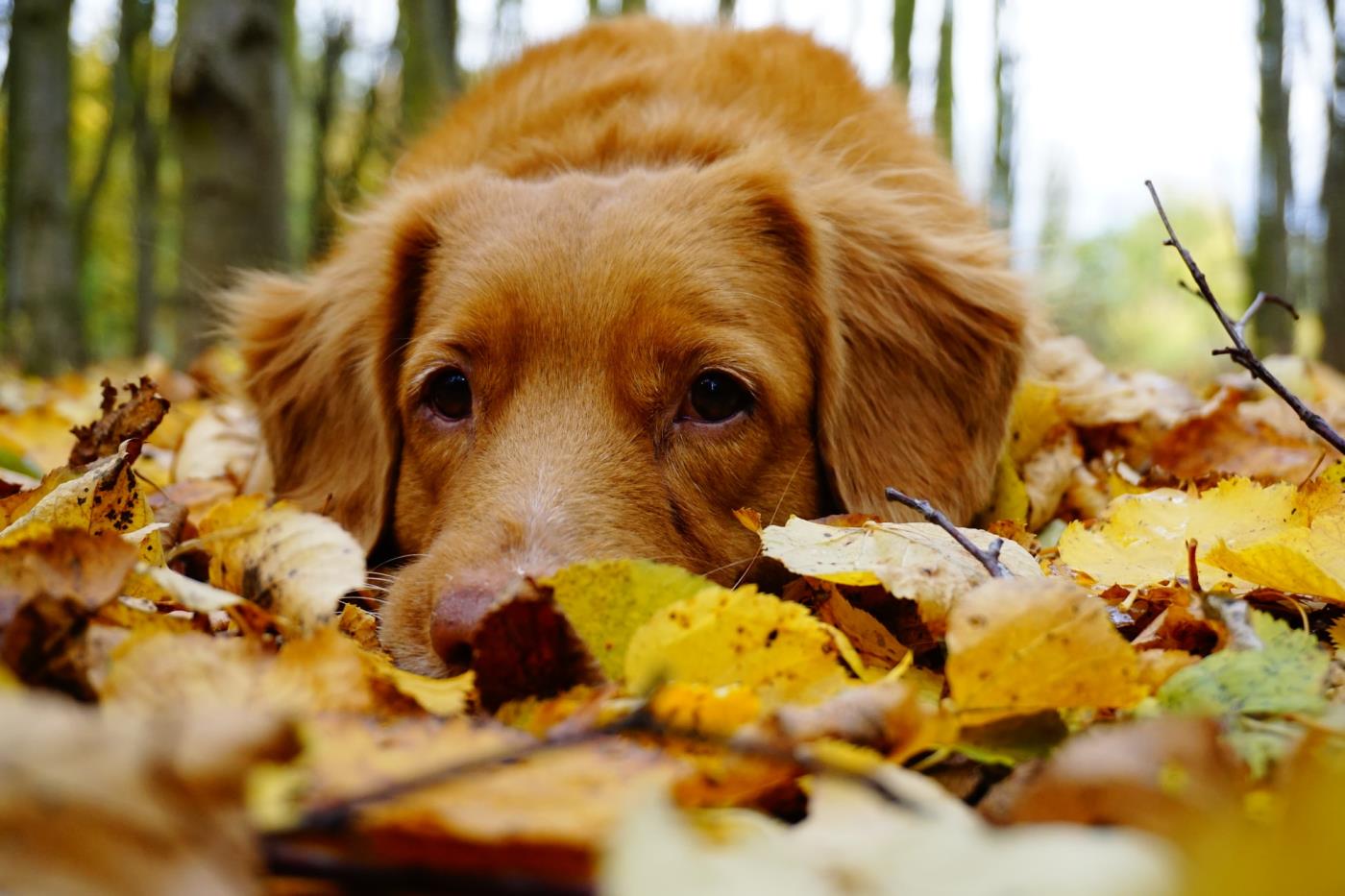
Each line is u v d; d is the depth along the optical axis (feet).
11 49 7.12
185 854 0.46
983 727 0.79
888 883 0.49
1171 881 0.47
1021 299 1.51
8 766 0.45
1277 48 6.68
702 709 0.74
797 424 1.36
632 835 0.48
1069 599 0.79
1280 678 0.79
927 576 0.95
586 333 1.27
